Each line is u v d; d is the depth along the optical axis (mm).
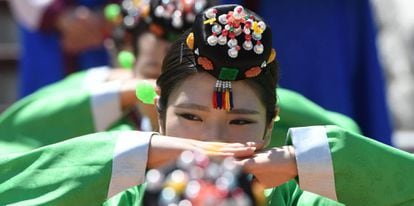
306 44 8734
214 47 4465
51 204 4523
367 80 9117
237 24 4500
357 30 9023
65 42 9430
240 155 4363
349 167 4449
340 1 8859
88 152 4535
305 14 8727
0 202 4590
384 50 11398
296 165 4410
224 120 4520
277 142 6109
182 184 2840
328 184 4449
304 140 4453
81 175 4512
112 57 8281
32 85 9852
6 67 12211
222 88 4496
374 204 4531
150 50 6996
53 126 6883
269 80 4625
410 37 11422
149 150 4426
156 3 6949
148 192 2895
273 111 4715
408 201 4547
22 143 6914
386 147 4555
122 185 4465
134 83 6793
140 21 7055
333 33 8805
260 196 2957
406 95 11234
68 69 9469
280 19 8703
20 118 6965
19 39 12094
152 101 4977
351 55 9008
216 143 4395
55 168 4578
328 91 8766
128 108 6793
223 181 2838
